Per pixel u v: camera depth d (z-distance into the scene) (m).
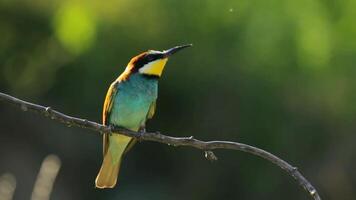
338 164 16.22
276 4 15.30
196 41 16.02
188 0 15.95
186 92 16.64
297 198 16.42
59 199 17.03
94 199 17.41
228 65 16.05
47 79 16.97
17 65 17.33
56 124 17.62
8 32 17.23
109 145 7.63
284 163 5.41
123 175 17.45
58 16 15.71
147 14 16.08
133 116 7.94
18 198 17.08
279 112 16.14
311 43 15.13
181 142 5.86
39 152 17.59
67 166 17.41
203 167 17.16
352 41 15.27
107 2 15.91
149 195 17.33
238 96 16.27
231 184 16.91
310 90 15.80
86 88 16.33
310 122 16.17
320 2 15.21
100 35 15.83
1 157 17.50
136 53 16.02
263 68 15.74
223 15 15.73
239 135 16.42
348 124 16.09
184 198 17.30
